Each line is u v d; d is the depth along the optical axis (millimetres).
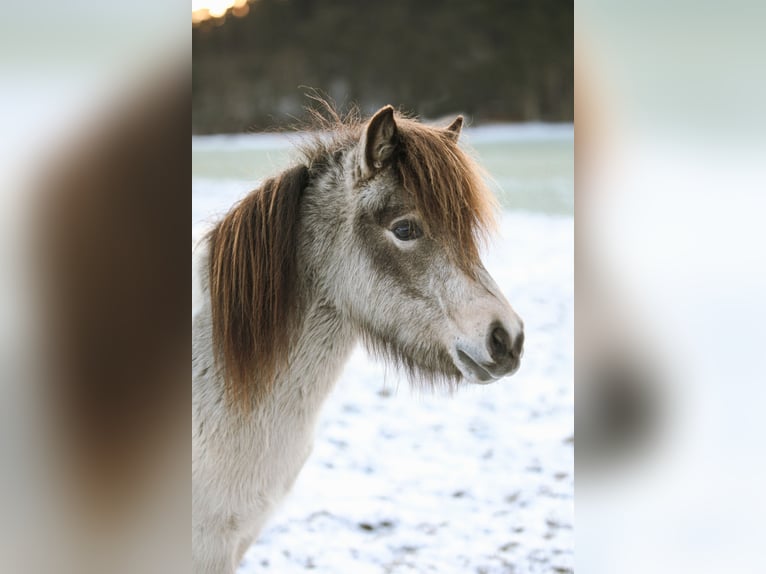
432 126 1862
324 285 1741
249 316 1684
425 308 1660
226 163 7305
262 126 9500
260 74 10320
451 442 3383
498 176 7781
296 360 1718
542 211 6762
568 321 4598
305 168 1776
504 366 1624
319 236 1734
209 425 1636
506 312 1634
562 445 3340
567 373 4070
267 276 1698
